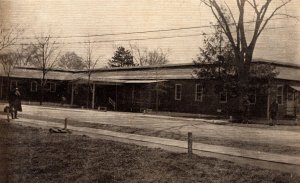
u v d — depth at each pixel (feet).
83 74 203.21
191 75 129.59
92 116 106.11
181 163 40.06
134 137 62.08
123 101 159.02
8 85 177.78
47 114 108.17
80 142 53.57
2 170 35.96
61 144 51.34
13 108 92.63
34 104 175.52
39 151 45.83
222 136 64.90
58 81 194.29
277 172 36.19
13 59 184.34
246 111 99.19
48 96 192.85
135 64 309.01
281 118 114.52
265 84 101.24
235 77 102.68
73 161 40.93
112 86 165.89
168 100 140.56
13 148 46.78
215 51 107.14
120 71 185.06
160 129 74.28
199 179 34.22
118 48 303.27
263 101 109.91
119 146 50.75
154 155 44.47
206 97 126.11
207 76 107.14
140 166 38.91
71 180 34.14
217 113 121.49
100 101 171.63
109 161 41.16
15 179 33.71
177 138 61.52
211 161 41.22
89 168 38.04
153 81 141.38
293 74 120.37
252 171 36.63
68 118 95.96
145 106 147.84
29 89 190.19
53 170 37.35
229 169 37.50
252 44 100.07
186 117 113.19
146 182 33.65
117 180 34.32
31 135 59.26
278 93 115.14
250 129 78.59
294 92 117.60
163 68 158.40
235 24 103.35
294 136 66.33
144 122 90.12
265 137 64.44
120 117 104.94
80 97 180.86
